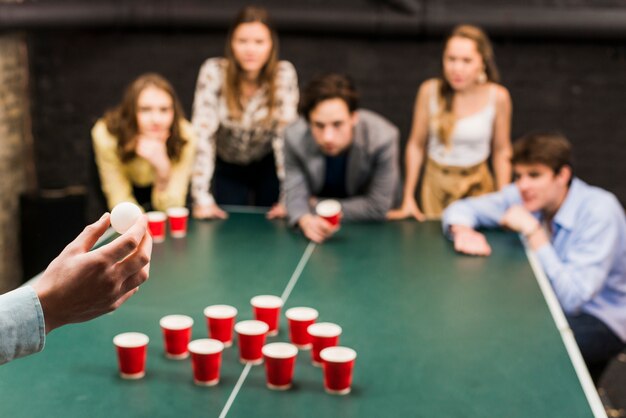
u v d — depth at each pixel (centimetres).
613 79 630
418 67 636
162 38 644
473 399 224
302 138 384
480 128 470
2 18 597
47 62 649
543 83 634
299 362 246
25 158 652
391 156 389
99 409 214
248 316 282
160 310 285
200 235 379
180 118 416
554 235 367
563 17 609
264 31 430
